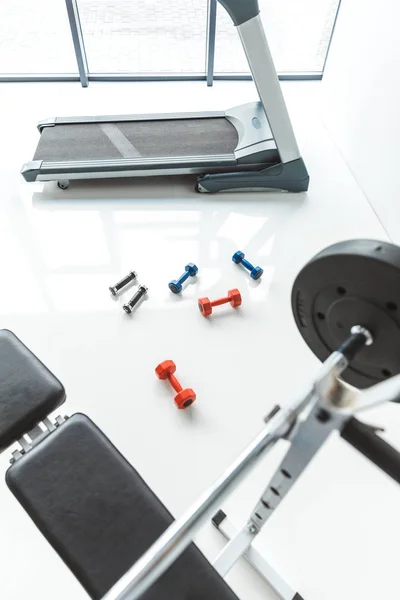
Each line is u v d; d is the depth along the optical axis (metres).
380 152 2.18
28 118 2.77
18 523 1.33
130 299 1.86
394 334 0.61
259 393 1.62
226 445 1.49
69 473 1.04
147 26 3.21
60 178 2.23
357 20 2.36
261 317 1.83
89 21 3.15
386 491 1.42
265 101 2.06
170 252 2.06
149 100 2.96
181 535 0.65
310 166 2.51
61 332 1.76
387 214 2.16
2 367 1.18
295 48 3.20
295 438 0.71
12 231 2.11
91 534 0.98
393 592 1.25
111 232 2.13
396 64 2.00
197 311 1.85
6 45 3.12
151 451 1.47
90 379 1.63
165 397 1.59
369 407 0.58
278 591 1.21
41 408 1.14
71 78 3.07
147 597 0.90
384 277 0.57
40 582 1.24
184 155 2.27
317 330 0.72
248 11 1.83
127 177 2.39
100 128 2.42
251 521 1.12
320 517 1.36
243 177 2.27
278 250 2.08
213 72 3.03
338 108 2.62
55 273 1.95
